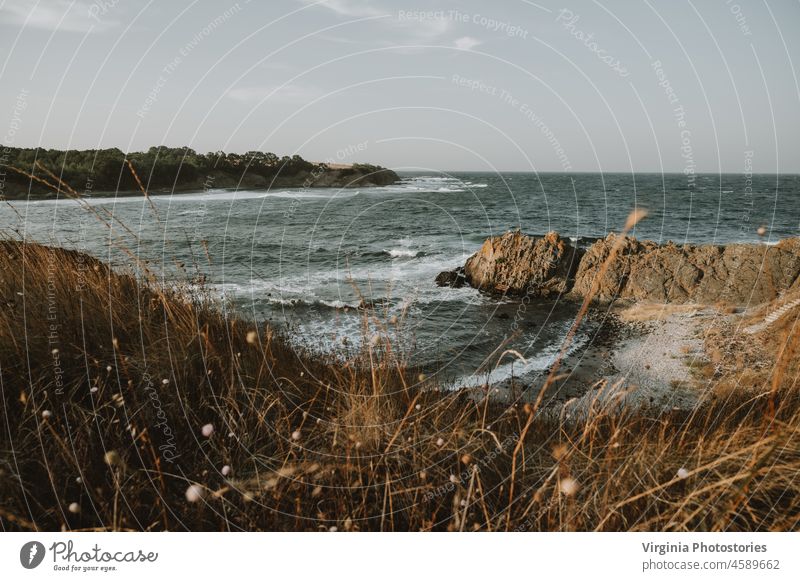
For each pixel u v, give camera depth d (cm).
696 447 240
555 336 966
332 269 1645
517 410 306
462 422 264
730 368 654
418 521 200
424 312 1126
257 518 194
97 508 191
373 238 2388
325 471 211
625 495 204
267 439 240
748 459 216
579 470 222
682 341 847
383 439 239
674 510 198
